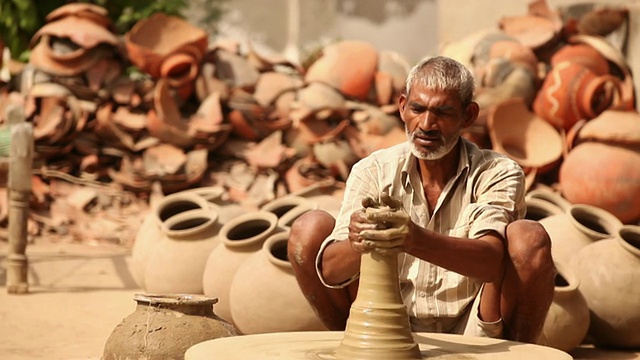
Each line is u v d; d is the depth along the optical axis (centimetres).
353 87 1082
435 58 380
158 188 1069
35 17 1289
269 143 1097
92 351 543
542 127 1033
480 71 1046
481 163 397
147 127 1083
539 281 363
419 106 374
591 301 578
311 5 2156
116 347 418
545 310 372
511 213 385
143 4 1354
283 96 1111
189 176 1076
